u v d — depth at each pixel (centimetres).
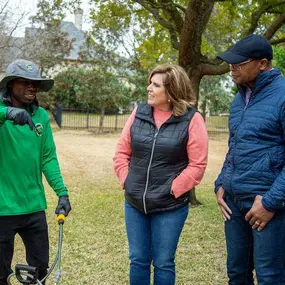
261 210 273
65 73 2620
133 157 312
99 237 536
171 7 729
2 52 1416
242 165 283
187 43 693
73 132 2238
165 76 300
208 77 2259
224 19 890
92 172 1090
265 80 279
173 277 310
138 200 304
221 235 557
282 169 272
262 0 741
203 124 308
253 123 279
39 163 312
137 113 315
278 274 286
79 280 407
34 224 311
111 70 2288
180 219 306
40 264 317
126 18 894
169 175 301
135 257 313
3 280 308
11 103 300
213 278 418
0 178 297
